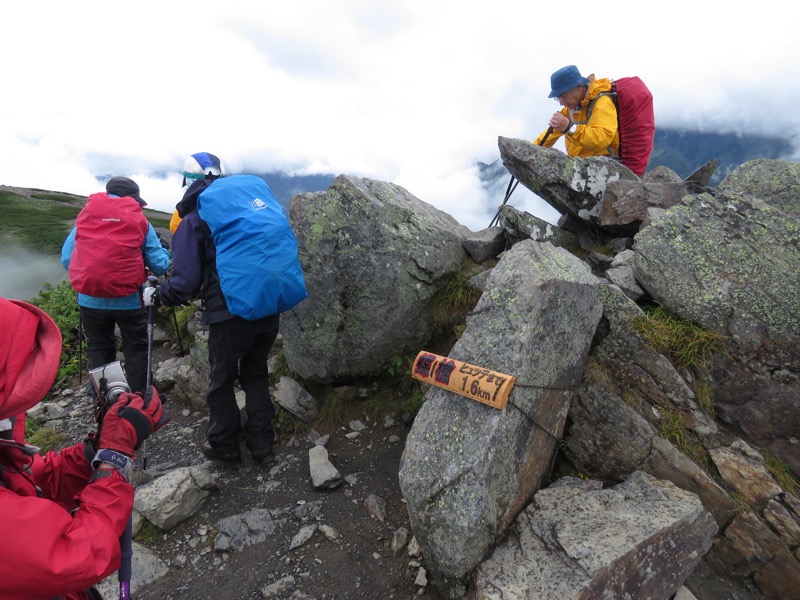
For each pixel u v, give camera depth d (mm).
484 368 3090
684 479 3367
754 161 5242
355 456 4488
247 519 3730
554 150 5254
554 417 3506
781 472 3424
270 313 3693
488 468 2865
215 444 4242
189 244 3680
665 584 2764
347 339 4980
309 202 5035
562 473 3740
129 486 1810
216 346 3959
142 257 5023
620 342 3814
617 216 4898
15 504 1396
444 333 5109
